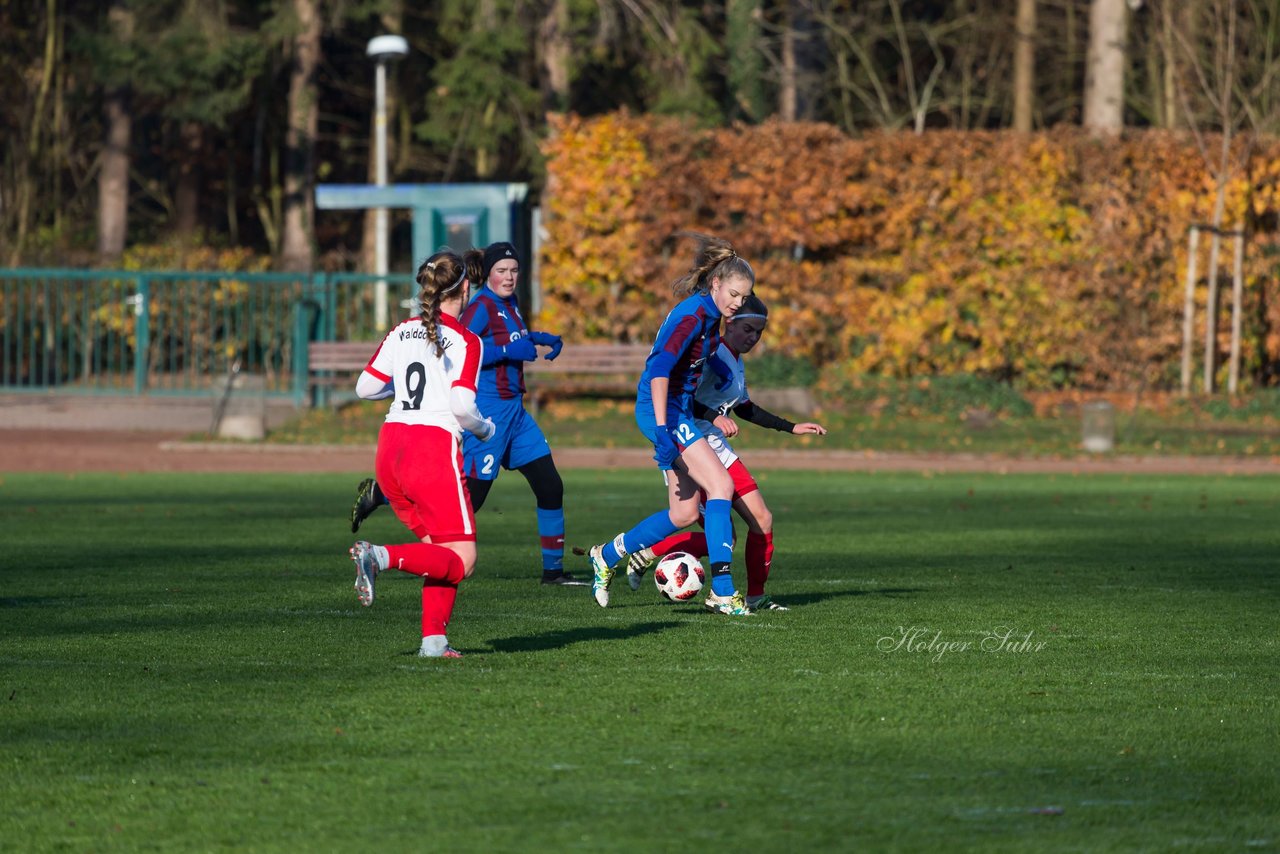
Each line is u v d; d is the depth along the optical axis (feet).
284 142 587.27
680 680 81.51
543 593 119.44
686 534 110.63
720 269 102.89
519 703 75.51
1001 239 358.64
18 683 80.53
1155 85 490.90
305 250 512.63
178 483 234.99
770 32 558.15
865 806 58.39
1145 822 56.70
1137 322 361.71
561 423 322.75
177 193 593.83
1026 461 278.46
